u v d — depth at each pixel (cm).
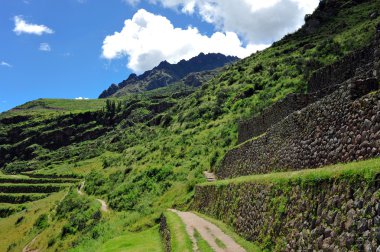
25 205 9844
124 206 5125
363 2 9506
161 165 5841
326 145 1666
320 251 1077
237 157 3366
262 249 1566
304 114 1975
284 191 1488
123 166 8019
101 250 3020
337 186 1079
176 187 4547
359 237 909
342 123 1532
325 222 1093
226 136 5331
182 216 2978
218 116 7206
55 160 15700
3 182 12162
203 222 2573
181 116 9312
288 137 2188
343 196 1032
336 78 2470
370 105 1328
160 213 3878
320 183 1194
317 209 1166
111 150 12838
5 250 6838
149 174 5641
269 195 1647
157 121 12362
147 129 12106
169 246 2245
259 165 2697
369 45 2133
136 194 5266
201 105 8606
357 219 935
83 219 5547
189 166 5172
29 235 6925
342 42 6019
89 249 3634
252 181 1983
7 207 10044
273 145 2452
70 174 11506
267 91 6194
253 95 6756
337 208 1047
